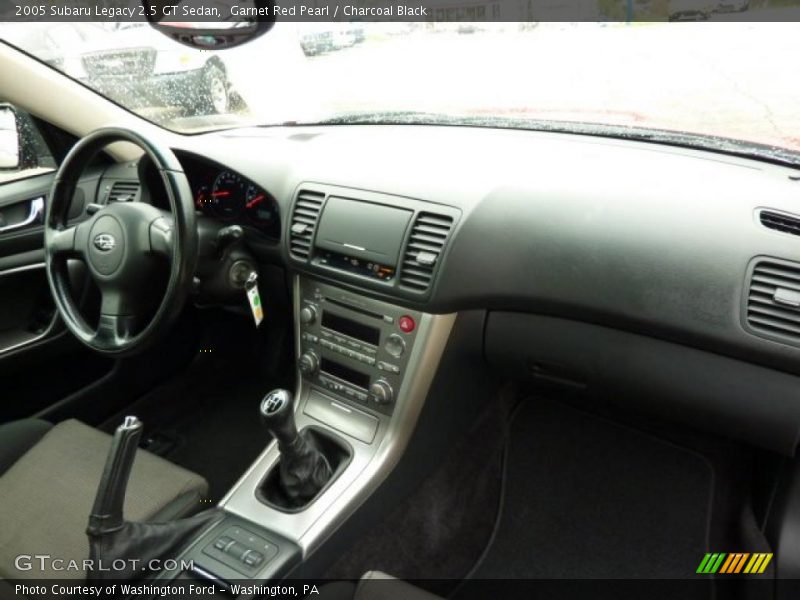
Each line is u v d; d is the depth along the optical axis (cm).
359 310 164
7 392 194
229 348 252
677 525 174
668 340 141
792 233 125
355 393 167
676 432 189
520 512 185
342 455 165
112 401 225
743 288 128
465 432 186
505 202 150
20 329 197
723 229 131
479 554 178
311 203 172
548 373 165
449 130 195
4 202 190
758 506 167
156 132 214
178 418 234
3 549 132
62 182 165
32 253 196
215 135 220
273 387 247
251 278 179
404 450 163
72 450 154
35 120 198
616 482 185
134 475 149
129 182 203
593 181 147
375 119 214
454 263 150
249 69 230
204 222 178
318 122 223
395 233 155
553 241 146
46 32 195
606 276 142
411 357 157
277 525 146
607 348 150
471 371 176
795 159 146
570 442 195
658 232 137
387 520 166
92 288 204
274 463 158
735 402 138
